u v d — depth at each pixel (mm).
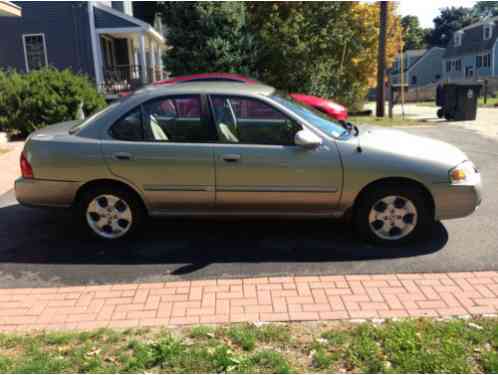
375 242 4859
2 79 13062
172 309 3635
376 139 4832
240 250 4840
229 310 3598
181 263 4551
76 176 4812
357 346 3057
